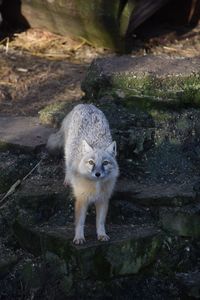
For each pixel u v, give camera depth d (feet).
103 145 21.52
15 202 22.63
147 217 22.41
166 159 23.97
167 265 21.83
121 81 25.49
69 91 28.71
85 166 20.27
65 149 22.80
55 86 29.17
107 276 21.01
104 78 25.66
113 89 25.54
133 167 23.73
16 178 23.59
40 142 24.27
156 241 21.62
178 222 22.15
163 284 21.63
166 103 24.88
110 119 24.44
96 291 20.98
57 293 21.11
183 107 25.13
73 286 20.98
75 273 20.88
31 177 23.57
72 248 20.61
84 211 20.83
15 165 23.71
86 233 21.42
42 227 21.91
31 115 26.94
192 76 25.45
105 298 20.99
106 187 20.66
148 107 24.94
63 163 23.93
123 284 21.30
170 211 22.17
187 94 25.05
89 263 20.53
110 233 21.47
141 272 21.54
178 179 23.40
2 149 24.26
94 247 20.52
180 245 22.12
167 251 21.90
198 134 24.47
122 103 25.25
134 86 25.38
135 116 24.67
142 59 27.40
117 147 23.68
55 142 23.88
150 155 24.04
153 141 24.21
